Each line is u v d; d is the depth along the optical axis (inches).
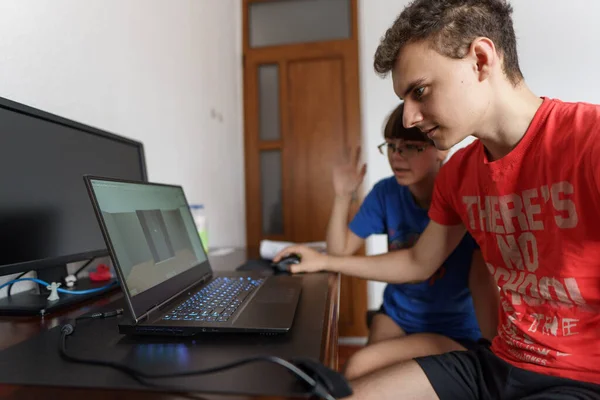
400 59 24.8
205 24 77.1
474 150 32.1
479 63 23.7
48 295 29.4
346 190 48.7
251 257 51.0
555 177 24.3
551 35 85.0
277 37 101.0
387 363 34.9
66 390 14.7
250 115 101.1
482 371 28.9
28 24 33.0
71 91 38.2
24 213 27.0
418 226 44.4
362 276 38.6
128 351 18.1
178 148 62.9
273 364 16.3
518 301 28.1
